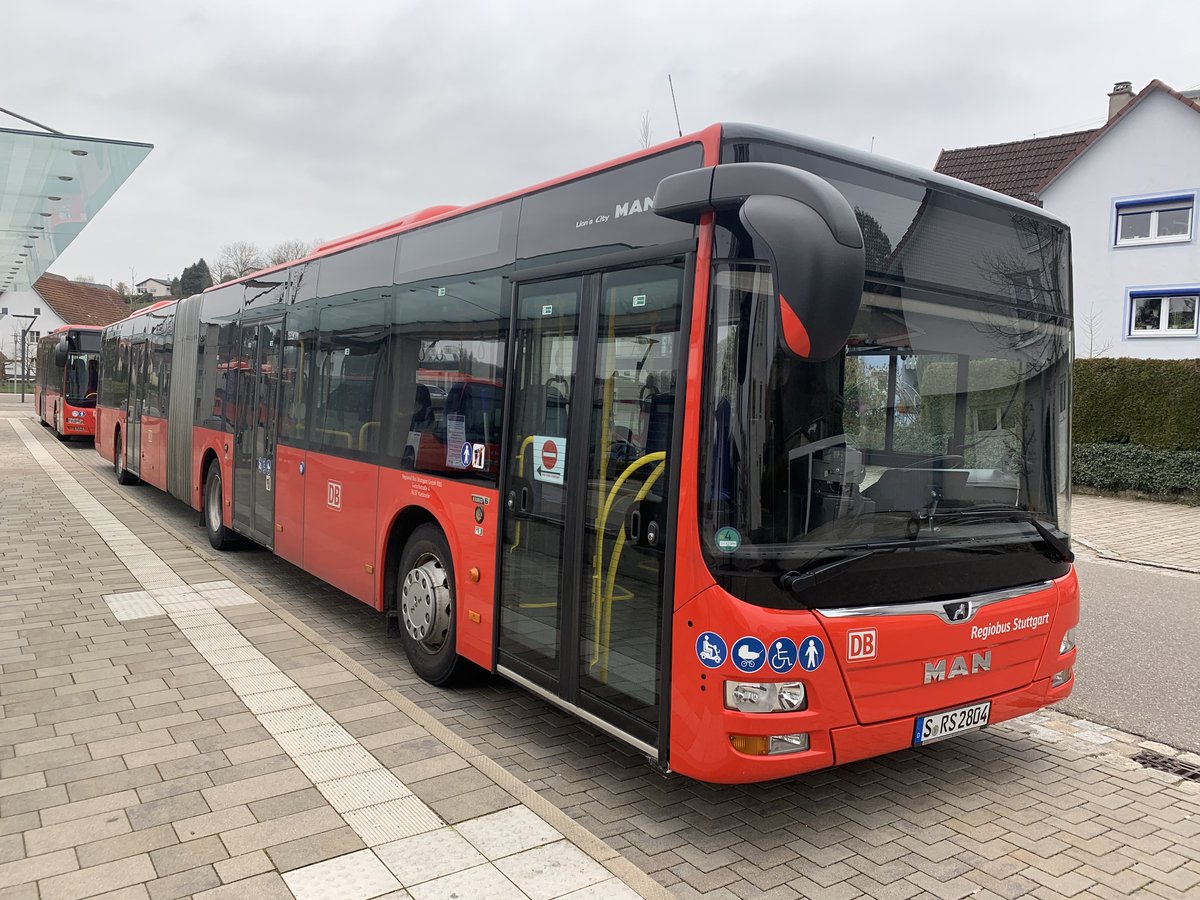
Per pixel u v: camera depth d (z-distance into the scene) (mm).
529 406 4605
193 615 6629
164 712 4691
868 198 3766
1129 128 25438
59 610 6746
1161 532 13273
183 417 11266
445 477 5297
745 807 4023
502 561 4773
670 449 3600
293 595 7922
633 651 3799
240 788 3816
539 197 4668
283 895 3018
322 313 7238
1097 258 26188
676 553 3508
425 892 3051
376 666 5965
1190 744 5023
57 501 13250
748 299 3377
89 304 70375
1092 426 17703
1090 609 8430
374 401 6246
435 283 5598
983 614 3844
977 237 4098
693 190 3398
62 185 13344
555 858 3287
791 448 3404
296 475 7535
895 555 3594
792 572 3344
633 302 3906
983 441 4043
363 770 4012
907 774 4484
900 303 3777
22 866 3174
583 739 4762
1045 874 3494
